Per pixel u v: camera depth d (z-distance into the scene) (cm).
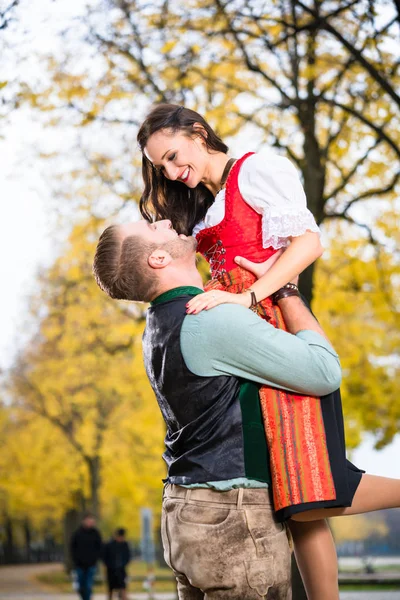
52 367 2769
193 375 293
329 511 297
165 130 340
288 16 970
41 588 3034
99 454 3084
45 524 5784
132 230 314
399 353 1900
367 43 867
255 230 330
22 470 3609
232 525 287
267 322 301
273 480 289
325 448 291
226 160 349
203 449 291
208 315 293
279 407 293
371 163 1096
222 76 1126
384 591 1923
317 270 1455
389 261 1415
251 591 286
